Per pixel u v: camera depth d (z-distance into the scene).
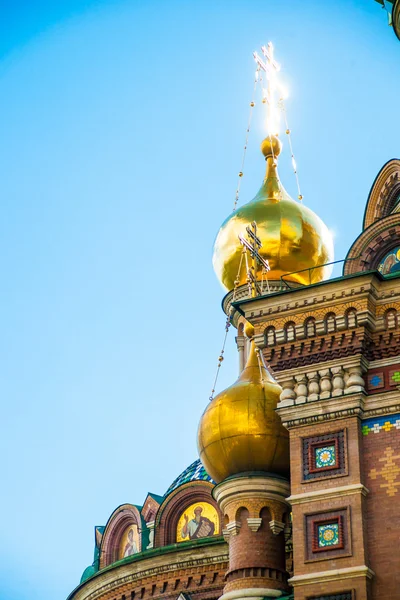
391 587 32.59
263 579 38.97
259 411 40.78
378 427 34.75
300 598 33.12
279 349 36.50
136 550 50.50
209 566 46.81
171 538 49.22
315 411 35.38
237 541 39.81
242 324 51.84
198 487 49.16
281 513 40.03
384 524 33.41
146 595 47.88
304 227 51.34
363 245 41.31
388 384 35.16
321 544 33.69
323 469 34.62
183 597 46.72
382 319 35.69
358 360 35.47
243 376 42.25
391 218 40.81
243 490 40.03
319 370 35.91
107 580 49.28
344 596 32.75
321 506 34.09
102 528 54.12
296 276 50.88
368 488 34.06
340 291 35.91
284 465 40.56
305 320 36.31
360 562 32.94
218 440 40.97
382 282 35.91
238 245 51.56
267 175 54.00
